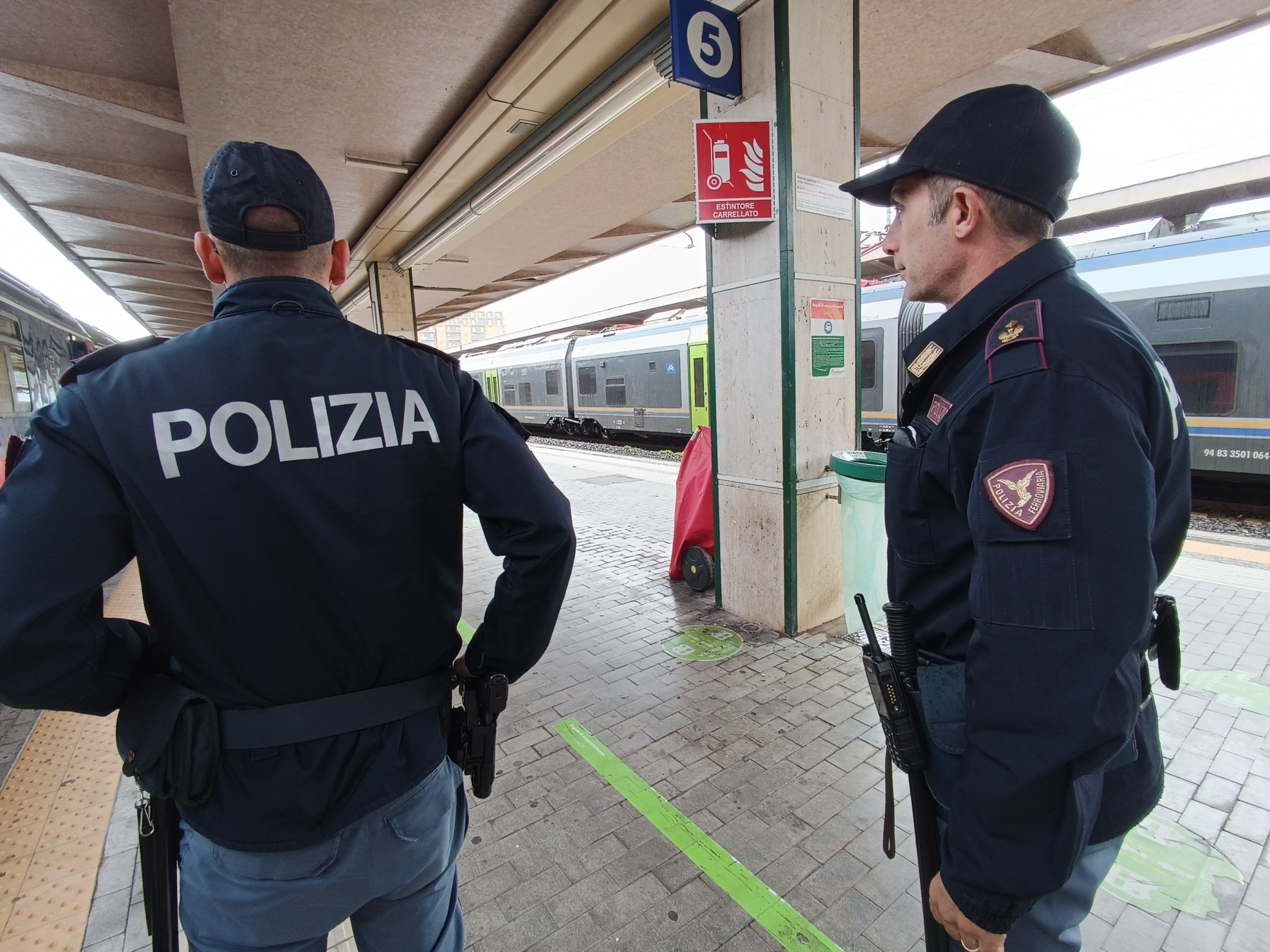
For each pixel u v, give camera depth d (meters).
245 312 0.98
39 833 2.20
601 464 11.45
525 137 5.25
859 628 3.48
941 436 0.99
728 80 3.30
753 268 3.45
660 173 6.62
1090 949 1.64
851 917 1.75
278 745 0.92
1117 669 0.79
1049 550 0.79
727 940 1.69
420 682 1.06
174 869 1.12
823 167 3.35
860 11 3.82
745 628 3.69
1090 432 0.80
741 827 2.10
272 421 0.91
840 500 3.45
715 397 3.82
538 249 9.66
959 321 1.00
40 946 1.74
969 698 0.86
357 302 12.71
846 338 3.55
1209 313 6.69
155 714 0.92
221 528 0.88
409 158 5.93
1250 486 7.93
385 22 3.75
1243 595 3.84
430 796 1.05
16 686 0.82
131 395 0.88
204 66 4.00
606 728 2.72
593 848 2.03
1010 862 0.82
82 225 7.90
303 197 1.01
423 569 1.03
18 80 4.21
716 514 3.94
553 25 3.77
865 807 2.18
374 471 0.97
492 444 1.07
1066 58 4.98
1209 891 1.79
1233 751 2.38
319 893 0.95
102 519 0.84
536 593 1.06
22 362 7.91
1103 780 0.99
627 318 21.50
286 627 0.92
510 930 1.74
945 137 1.01
